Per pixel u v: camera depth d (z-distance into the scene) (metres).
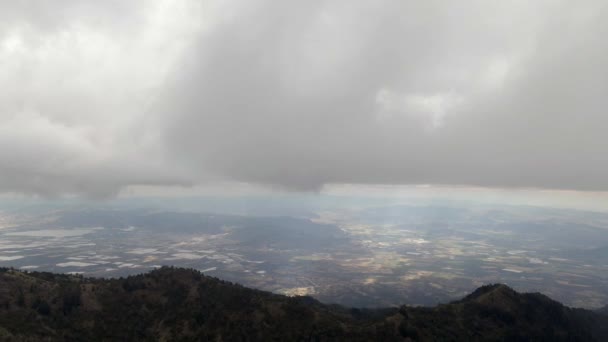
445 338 90.06
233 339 85.00
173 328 88.69
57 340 77.94
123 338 84.94
